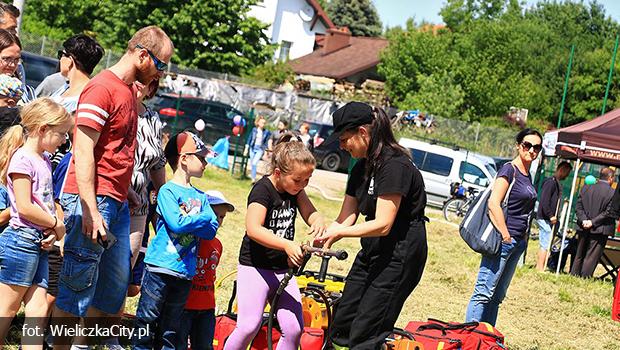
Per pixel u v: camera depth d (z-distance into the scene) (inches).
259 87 1374.3
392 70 1781.5
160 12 1547.7
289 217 208.8
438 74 1728.6
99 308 210.5
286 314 205.0
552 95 2102.6
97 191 194.5
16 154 190.4
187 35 1568.7
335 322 220.7
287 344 204.5
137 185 223.3
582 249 569.0
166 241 208.2
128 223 207.5
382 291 209.3
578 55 2130.9
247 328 202.2
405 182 203.5
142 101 227.0
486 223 289.0
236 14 1610.5
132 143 201.3
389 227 203.9
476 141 1384.1
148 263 208.7
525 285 500.7
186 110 970.1
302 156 199.8
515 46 1809.8
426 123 1395.2
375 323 209.9
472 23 1845.5
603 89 2062.0
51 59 842.2
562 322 412.5
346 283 220.5
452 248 632.4
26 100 238.7
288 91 1398.9
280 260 206.7
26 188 189.0
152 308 208.2
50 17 1690.5
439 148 906.1
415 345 226.7
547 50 2255.2
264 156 820.6
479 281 296.7
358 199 216.7
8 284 192.2
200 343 221.9
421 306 391.9
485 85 1713.8
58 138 194.5
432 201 893.2
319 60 2122.3
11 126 203.9
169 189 209.3
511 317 407.2
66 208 195.8
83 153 187.8
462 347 246.4
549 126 1985.7
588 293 502.3
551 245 586.6
